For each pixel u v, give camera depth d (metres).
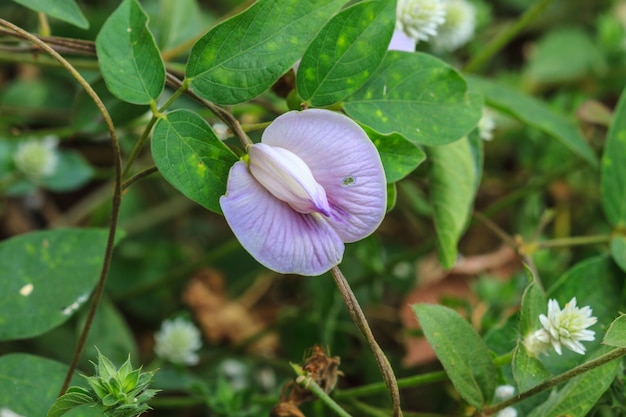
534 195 0.51
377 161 0.34
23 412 0.38
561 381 0.36
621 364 0.39
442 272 0.53
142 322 0.53
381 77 0.37
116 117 0.43
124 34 0.35
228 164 0.35
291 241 0.34
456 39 0.50
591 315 0.40
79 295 0.39
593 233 0.54
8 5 0.53
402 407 0.49
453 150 0.41
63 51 0.41
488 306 0.48
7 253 0.39
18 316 0.39
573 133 0.47
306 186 0.33
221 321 0.53
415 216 0.52
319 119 0.34
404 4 0.41
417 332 0.47
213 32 0.35
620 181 0.43
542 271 0.50
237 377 0.50
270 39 0.35
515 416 0.38
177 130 0.35
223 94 0.35
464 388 0.37
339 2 0.35
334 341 0.49
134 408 0.35
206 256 0.50
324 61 0.36
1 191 0.50
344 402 0.43
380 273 0.49
